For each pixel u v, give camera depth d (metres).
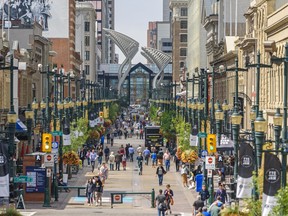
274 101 141.62
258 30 164.38
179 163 160.12
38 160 104.75
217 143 118.25
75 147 142.62
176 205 107.44
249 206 62.53
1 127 147.75
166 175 152.62
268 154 57.50
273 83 143.50
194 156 132.50
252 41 167.75
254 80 165.50
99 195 105.88
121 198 107.69
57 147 118.50
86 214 95.38
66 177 123.88
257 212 60.44
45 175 104.31
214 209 76.94
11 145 75.06
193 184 128.25
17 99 162.75
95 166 168.75
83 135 168.62
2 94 149.88
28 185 105.12
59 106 135.00
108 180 142.50
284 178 58.75
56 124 128.75
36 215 93.38
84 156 172.25
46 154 104.31
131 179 144.62
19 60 180.75
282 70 134.25
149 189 127.38
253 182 64.50
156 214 95.88
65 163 134.88
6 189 65.94
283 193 52.09
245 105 173.88
